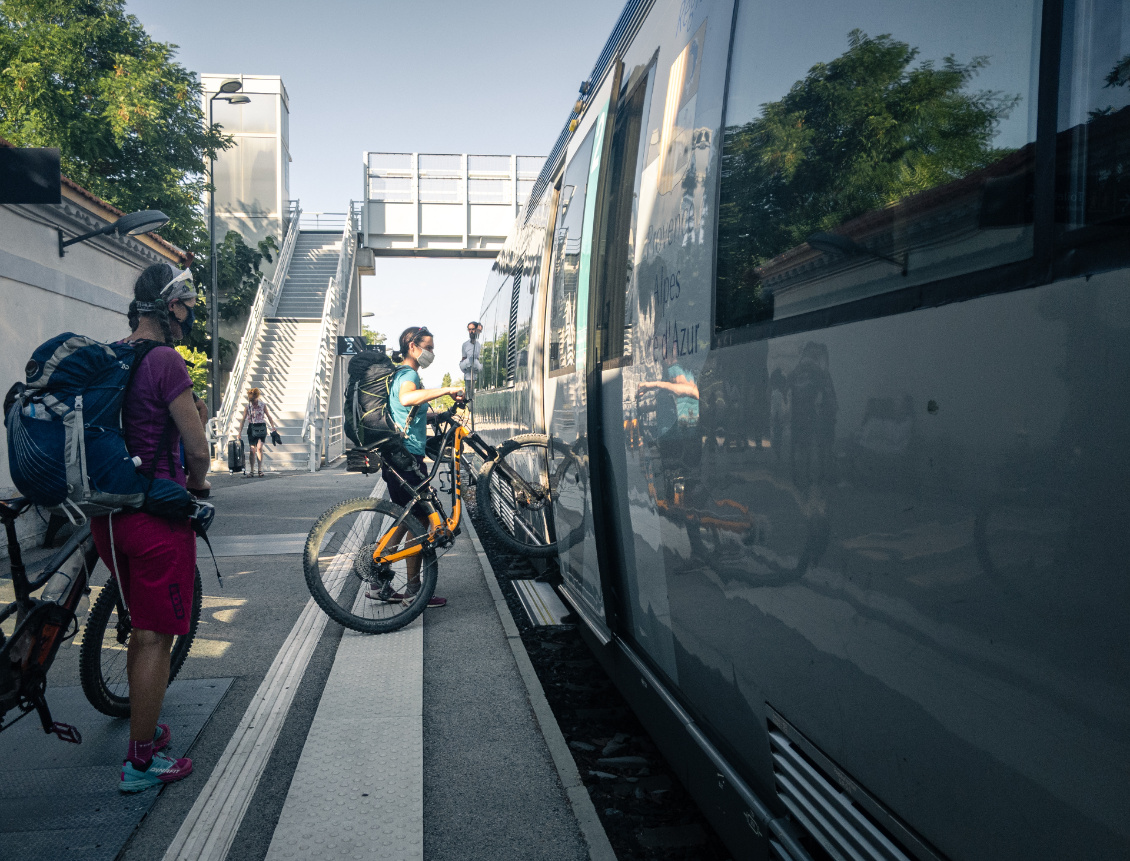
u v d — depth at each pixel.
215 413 21.39
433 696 4.21
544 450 5.68
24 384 2.95
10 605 2.97
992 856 1.32
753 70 2.29
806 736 1.92
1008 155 1.32
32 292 9.13
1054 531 1.18
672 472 2.82
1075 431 1.15
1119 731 1.08
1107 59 1.15
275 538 9.25
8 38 21.84
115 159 23.11
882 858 1.63
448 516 5.68
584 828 2.88
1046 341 1.20
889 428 1.57
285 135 39.66
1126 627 1.06
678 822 3.16
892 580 1.55
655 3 3.47
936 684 1.43
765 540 2.09
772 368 2.06
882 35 1.68
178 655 4.20
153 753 3.23
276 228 38.72
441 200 34.97
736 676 2.31
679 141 2.90
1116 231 1.10
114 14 23.41
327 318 26.83
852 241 1.73
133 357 3.02
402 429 5.55
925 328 1.47
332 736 3.66
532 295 6.69
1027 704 1.23
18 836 2.82
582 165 4.76
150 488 2.99
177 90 23.81
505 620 5.56
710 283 2.50
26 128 20.86
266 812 3.01
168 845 2.78
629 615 3.59
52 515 3.13
